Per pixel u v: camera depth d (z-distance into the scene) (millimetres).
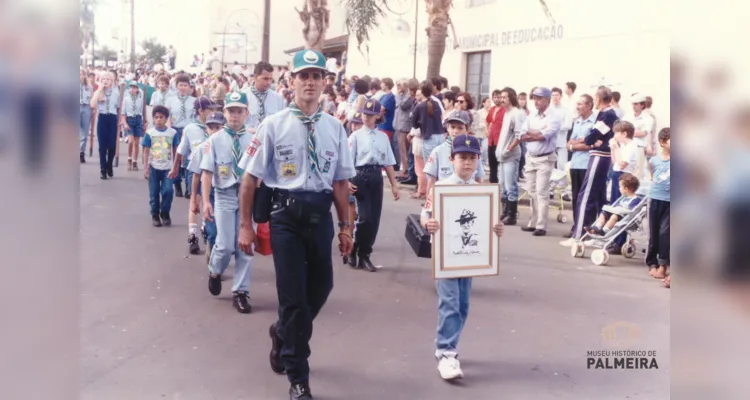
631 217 8188
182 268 7352
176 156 8453
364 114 7355
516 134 10320
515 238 9562
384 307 6223
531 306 6363
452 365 4602
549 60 16047
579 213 8953
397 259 8133
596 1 14445
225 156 5945
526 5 16891
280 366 4598
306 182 4133
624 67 13648
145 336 5281
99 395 4188
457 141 4809
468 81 19781
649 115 10914
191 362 4805
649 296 6770
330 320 5824
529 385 4566
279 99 7645
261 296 6480
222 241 5969
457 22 19828
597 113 9727
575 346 5324
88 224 9398
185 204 11445
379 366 4832
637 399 4363
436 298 6547
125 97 15156
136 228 9328
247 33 34906
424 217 4695
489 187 4707
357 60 25797
